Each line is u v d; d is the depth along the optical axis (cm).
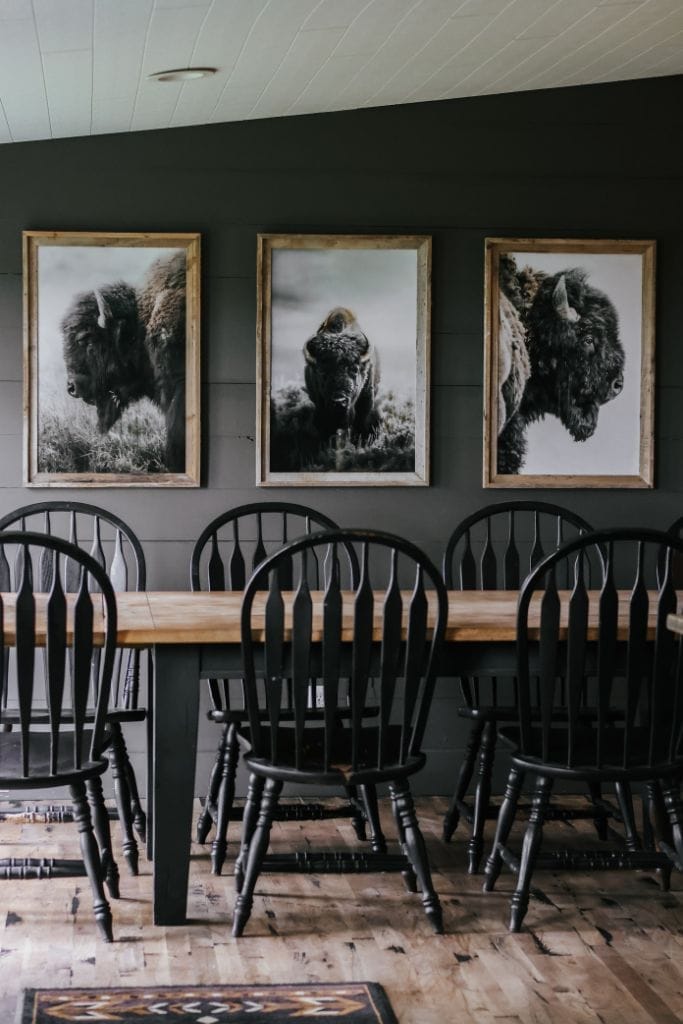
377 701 404
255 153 397
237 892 296
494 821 378
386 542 265
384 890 309
